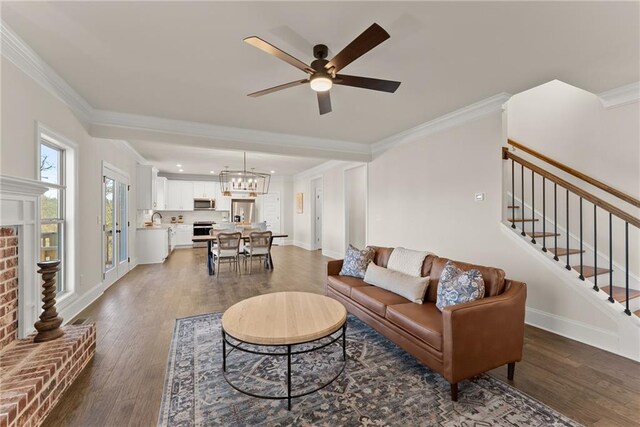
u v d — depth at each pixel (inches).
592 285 104.9
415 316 86.3
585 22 77.2
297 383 79.6
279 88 91.1
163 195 338.0
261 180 398.0
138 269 230.2
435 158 165.0
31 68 93.3
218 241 211.8
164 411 68.2
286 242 407.5
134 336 107.7
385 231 207.8
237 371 85.7
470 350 72.7
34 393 61.0
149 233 255.6
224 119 159.3
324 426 63.8
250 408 69.7
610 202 123.6
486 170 136.4
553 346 101.0
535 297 118.6
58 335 82.5
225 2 69.9
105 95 126.6
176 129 160.6
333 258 290.4
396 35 83.8
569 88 138.1
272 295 104.0
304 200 373.4
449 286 88.4
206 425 64.1
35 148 96.4
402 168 190.9
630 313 95.0
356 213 303.7
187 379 81.2
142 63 99.3
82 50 91.0
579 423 64.4
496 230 132.4
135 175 246.8
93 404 70.2
